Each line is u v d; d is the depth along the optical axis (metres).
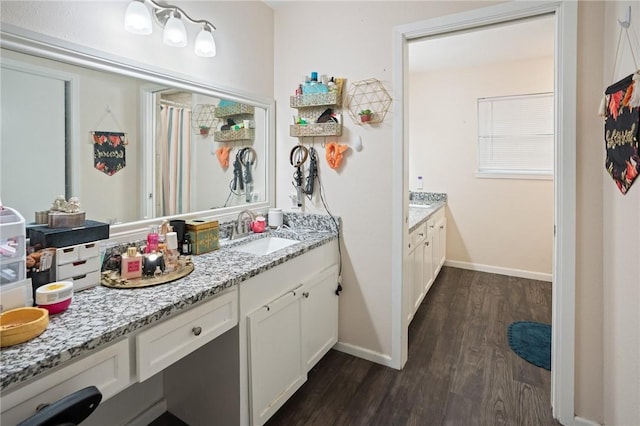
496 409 1.77
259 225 2.18
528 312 2.95
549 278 3.77
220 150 2.02
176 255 1.52
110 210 1.49
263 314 1.53
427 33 1.91
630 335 1.29
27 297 1.02
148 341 1.06
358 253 2.20
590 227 1.58
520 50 3.46
